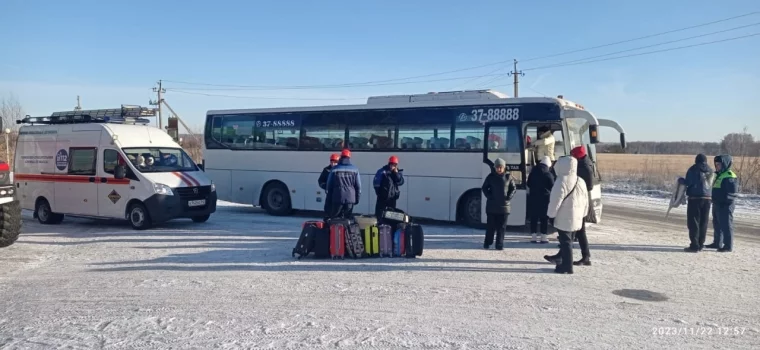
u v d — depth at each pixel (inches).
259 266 371.6
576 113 516.1
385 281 328.8
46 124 621.9
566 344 224.7
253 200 692.1
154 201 535.5
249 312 266.1
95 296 297.4
